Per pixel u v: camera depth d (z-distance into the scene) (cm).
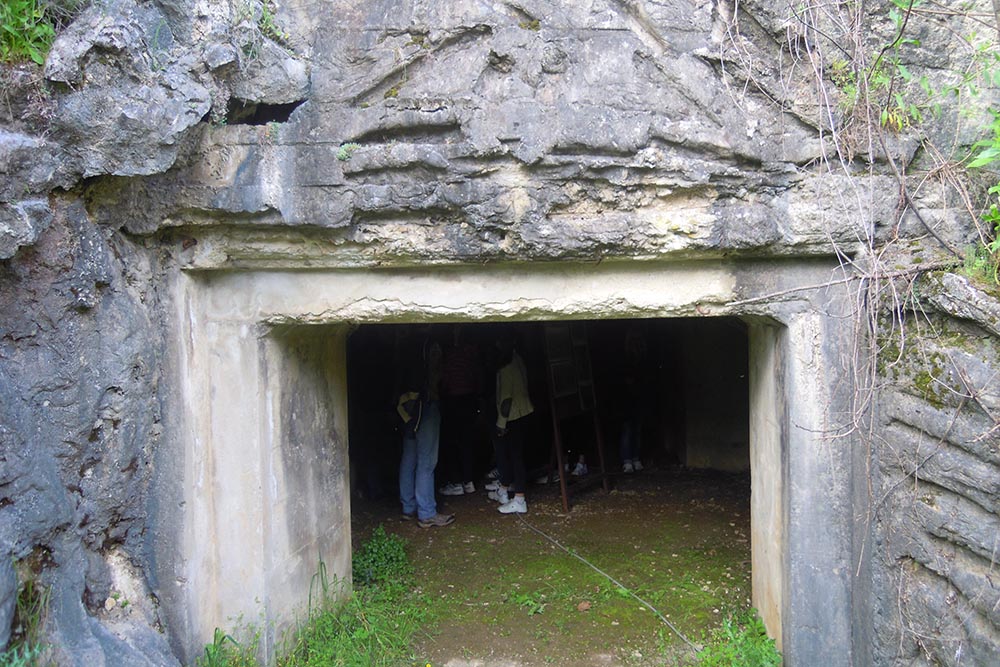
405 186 308
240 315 354
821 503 337
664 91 306
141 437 331
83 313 300
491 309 342
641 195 312
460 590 498
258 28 303
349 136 309
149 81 271
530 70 303
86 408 302
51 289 286
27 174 259
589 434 848
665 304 338
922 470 293
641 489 719
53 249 284
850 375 328
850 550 336
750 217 310
